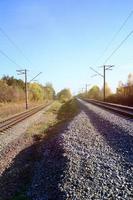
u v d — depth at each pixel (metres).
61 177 11.91
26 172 15.29
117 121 26.92
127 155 14.22
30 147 21.66
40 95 131.00
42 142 23.38
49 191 11.23
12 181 14.02
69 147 17.23
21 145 22.36
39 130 31.11
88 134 21.62
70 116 44.91
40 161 17.03
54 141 20.94
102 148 16.44
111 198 9.19
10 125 31.83
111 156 14.35
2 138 24.47
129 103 59.53
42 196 11.03
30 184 13.20
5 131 27.98
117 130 21.72
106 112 39.41
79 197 9.54
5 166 16.52
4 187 13.29
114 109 40.75
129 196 9.25
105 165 12.80
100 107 53.94
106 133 21.38
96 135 20.98
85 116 36.31
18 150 20.55
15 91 87.62
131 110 35.44
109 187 10.15
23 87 109.62
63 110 68.69
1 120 35.62
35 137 26.45
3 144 22.11
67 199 9.55
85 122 29.66
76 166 12.98
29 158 18.30
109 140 18.62
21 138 25.39
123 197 9.19
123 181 10.61
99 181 10.83
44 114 54.22
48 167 14.72
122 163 12.91
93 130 23.61
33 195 11.52
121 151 15.20
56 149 17.97
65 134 22.48
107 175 11.41
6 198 12.03
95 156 14.59
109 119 29.20
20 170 15.69
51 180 12.38
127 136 18.84
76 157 14.59
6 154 19.22
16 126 32.28
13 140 24.09
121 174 11.40
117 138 18.88
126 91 68.75
